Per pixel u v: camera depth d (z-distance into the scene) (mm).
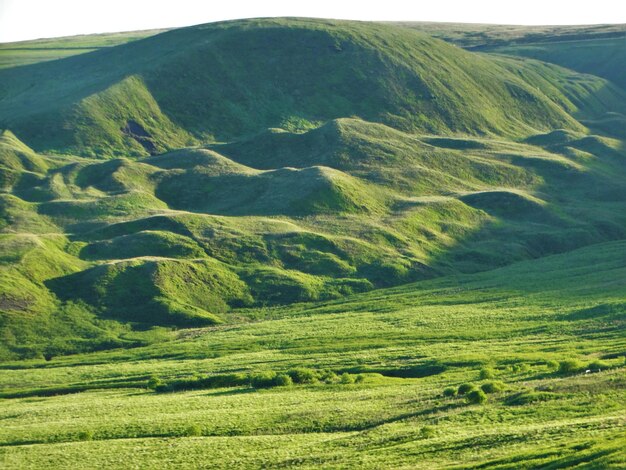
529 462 52438
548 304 145125
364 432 71125
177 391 104812
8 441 81000
